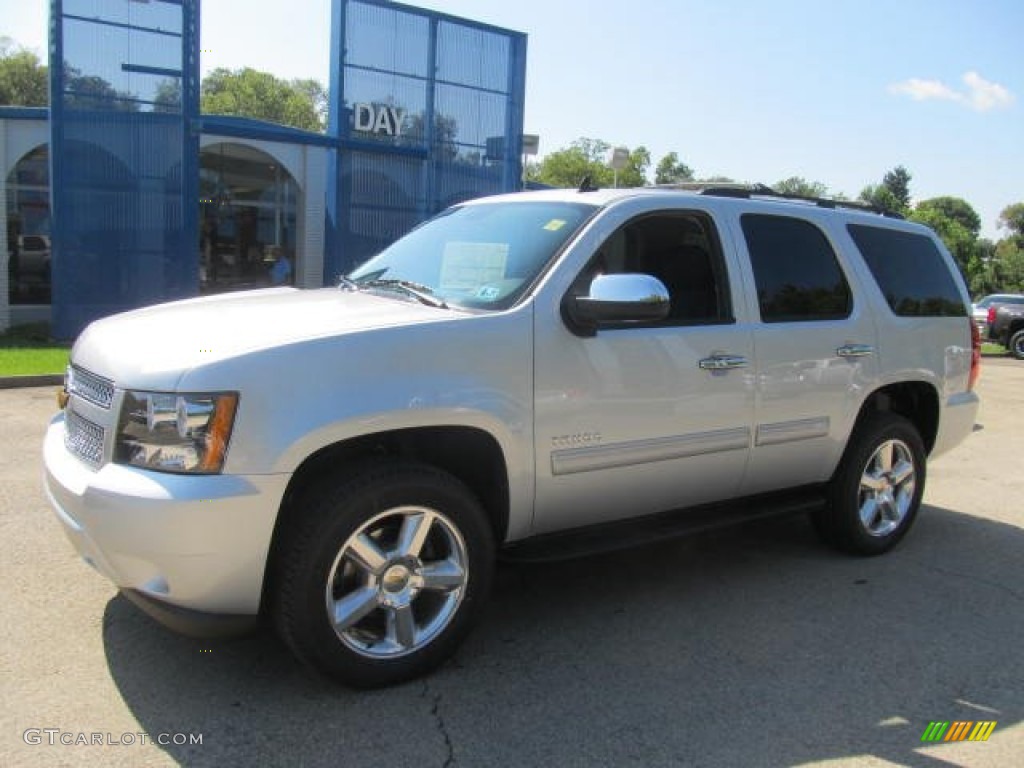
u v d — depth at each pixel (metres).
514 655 3.78
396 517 3.40
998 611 4.46
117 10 14.91
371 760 2.96
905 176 113.62
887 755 3.12
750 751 3.10
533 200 4.44
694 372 4.12
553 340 3.69
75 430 3.51
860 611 4.40
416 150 18.02
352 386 3.20
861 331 4.91
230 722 3.14
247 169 20.09
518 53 18.75
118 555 3.03
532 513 3.77
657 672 3.66
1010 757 3.13
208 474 2.98
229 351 3.08
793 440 4.60
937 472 7.79
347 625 3.29
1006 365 20.75
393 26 17.47
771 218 4.69
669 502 4.28
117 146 15.23
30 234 18.14
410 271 4.34
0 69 64.69
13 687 3.33
